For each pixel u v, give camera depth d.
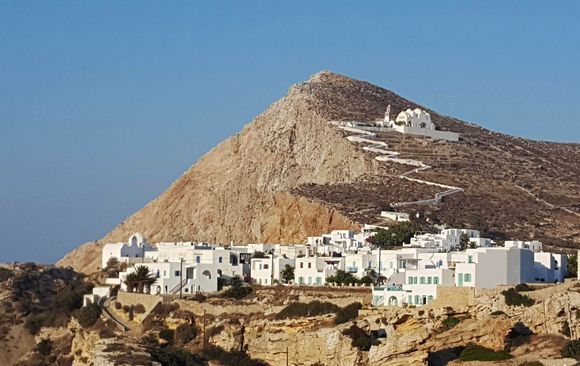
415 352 198.38
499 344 197.62
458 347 199.25
